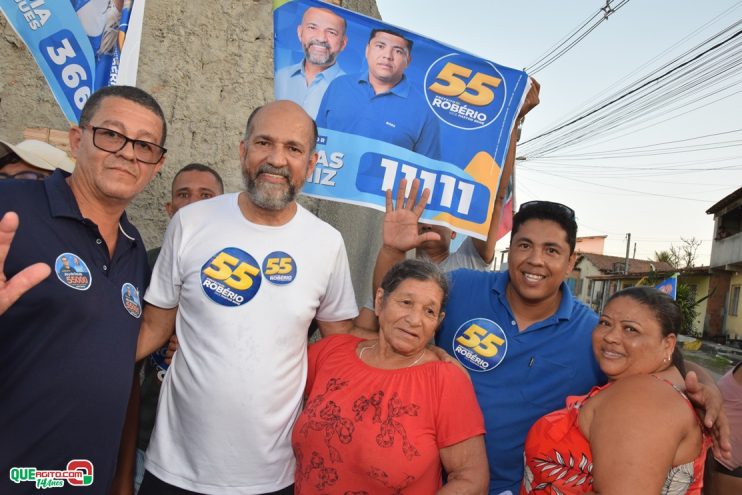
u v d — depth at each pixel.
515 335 2.33
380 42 2.78
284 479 2.19
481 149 2.81
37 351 1.75
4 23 3.69
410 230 2.56
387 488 1.89
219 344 2.09
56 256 1.81
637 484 1.49
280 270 2.18
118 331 1.94
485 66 2.83
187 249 2.19
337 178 2.76
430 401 1.95
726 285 25.44
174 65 3.85
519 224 2.30
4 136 3.69
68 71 2.85
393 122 2.78
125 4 2.86
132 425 2.52
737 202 22.78
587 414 1.75
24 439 1.74
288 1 2.73
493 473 2.25
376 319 2.55
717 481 2.73
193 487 2.08
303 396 2.29
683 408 1.58
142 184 2.06
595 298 37.22
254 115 2.23
